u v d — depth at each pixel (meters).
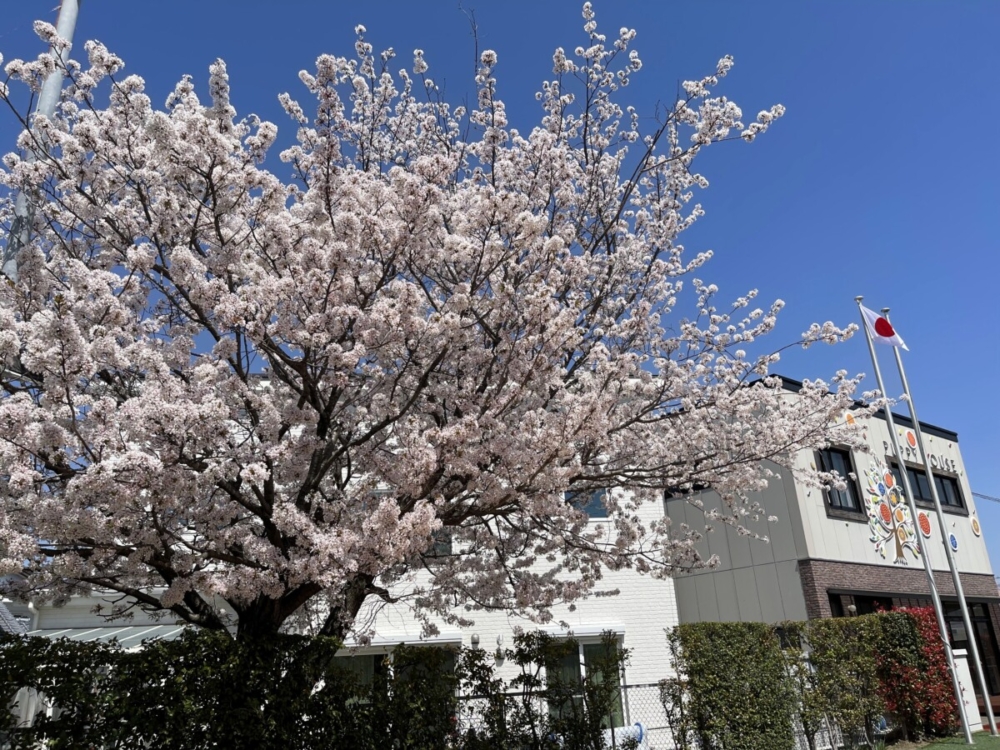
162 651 5.12
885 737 11.42
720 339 8.39
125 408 4.29
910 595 15.92
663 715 11.03
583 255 7.32
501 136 7.67
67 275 4.69
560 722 7.05
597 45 8.25
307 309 5.47
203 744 5.03
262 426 5.54
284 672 5.55
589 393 5.66
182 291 5.48
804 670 9.99
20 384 5.34
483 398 6.11
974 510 19.83
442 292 7.22
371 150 8.04
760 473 9.34
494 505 5.90
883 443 17.27
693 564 8.15
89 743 4.77
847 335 8.00
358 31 7.84
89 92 6.11
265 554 4.88
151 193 6.02
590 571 8.77
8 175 5.76
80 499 4.24
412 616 11.70
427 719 6.29
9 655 4.76
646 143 8.41
